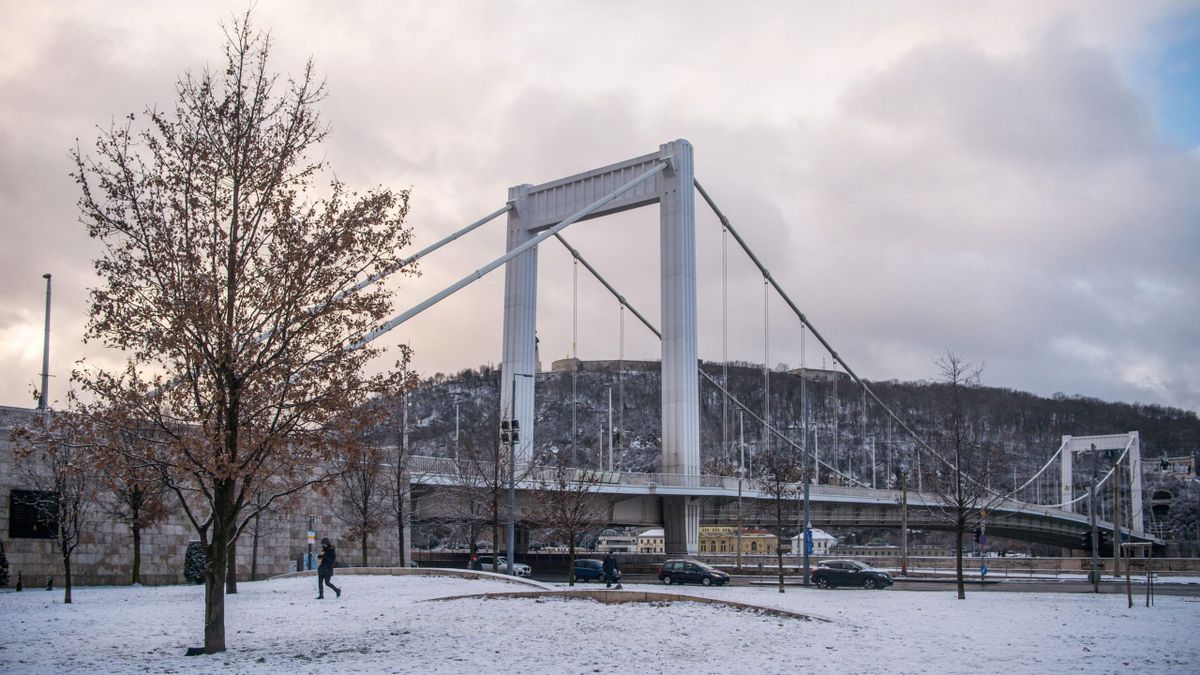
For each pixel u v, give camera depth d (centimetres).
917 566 8900
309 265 2191
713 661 2114
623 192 9838
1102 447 15888
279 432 2150
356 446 2227
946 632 2773
